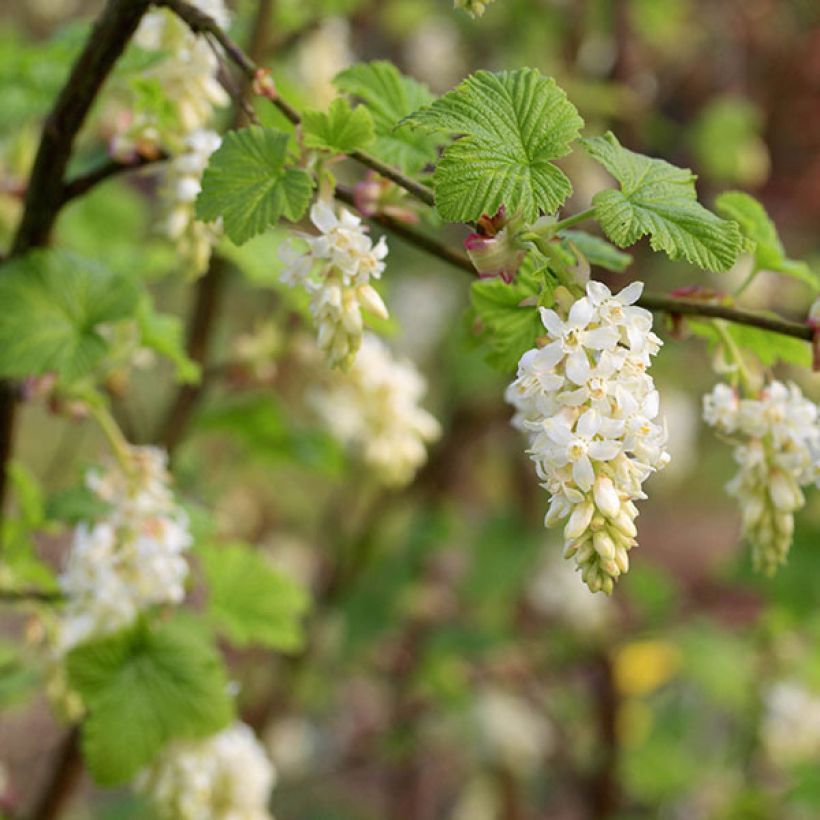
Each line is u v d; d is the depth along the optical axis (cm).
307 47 100
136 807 124
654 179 60
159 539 72
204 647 74
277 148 61
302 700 140
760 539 66
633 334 58
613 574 58
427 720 142
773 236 66
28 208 71
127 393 89
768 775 135
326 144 62
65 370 69
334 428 95
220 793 75
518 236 60
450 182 58
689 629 129
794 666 124
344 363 62
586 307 58
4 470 76
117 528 72
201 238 71
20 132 85
